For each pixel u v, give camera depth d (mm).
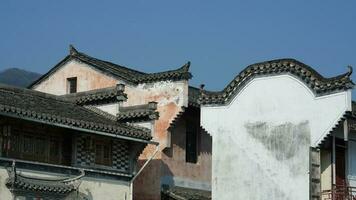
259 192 30375
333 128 28562
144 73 42531
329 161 31141
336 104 28516
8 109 24188
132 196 31891
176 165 36188
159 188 34750
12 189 24859
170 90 35156
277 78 30656
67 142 28406
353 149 32969
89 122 27594
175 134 36281
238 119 31781
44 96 31391
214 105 32750
